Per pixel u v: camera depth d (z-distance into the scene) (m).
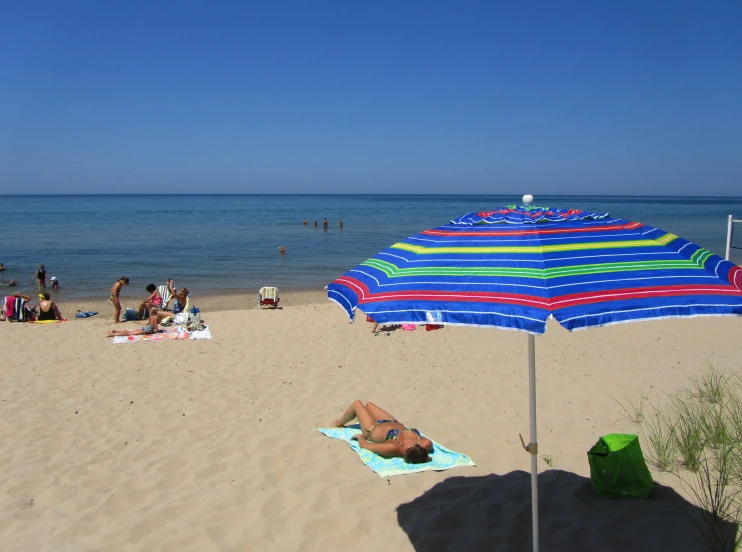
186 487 5.08
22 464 5.62
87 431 6.53
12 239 38.69
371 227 52.19
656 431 5.74
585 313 2.37
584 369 8.18
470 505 4.49
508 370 8.32
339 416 6.77
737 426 5.29
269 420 6.72
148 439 6.26
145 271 25.14
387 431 5.38
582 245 2.93
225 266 26.89
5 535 4.38
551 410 6.63
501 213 3.62
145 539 4.26
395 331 11.30
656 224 52.53
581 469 5.06
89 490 5.05
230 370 8.91
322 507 4.59
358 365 8.97
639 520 4.12
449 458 5.14
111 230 47.31
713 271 2.79
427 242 3.30
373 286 3.02
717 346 9.05
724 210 90.19
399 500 4.65
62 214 74.81
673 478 4.75
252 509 4.62
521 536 4.06
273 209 95.31
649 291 2.55
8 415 7.07
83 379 8.57
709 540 3.77
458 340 10.37
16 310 13.79
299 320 12.89
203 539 4.23
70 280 22.58
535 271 2.66
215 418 6.85
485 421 6.38
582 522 4.15
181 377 8.60
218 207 105.88
